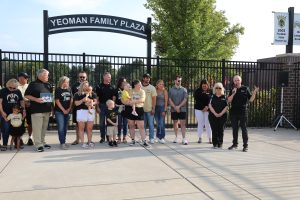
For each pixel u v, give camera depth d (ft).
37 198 14.92
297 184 17.20
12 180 17.57
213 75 41.01
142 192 15.78
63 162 21.54
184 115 28.73
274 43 41.86
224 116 26.66
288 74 39.14
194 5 58.90
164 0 60.13
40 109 24.57
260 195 15.47
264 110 40.83
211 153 24.80
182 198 14.99
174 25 59.31
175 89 28.96
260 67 39.83
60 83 25.84
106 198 14.93
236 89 26.22
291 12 42.09
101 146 27.14
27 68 33.94
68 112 25.96
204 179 17.95
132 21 38.27
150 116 28.40
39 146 24.73
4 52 32.76
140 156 23.49
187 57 58.44
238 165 21.13
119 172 19.25
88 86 26.22
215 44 66.64
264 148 27.04
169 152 24.99
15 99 24.97
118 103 28.63
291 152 25.45
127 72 35.83
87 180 17.65
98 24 37.47
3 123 24.90
